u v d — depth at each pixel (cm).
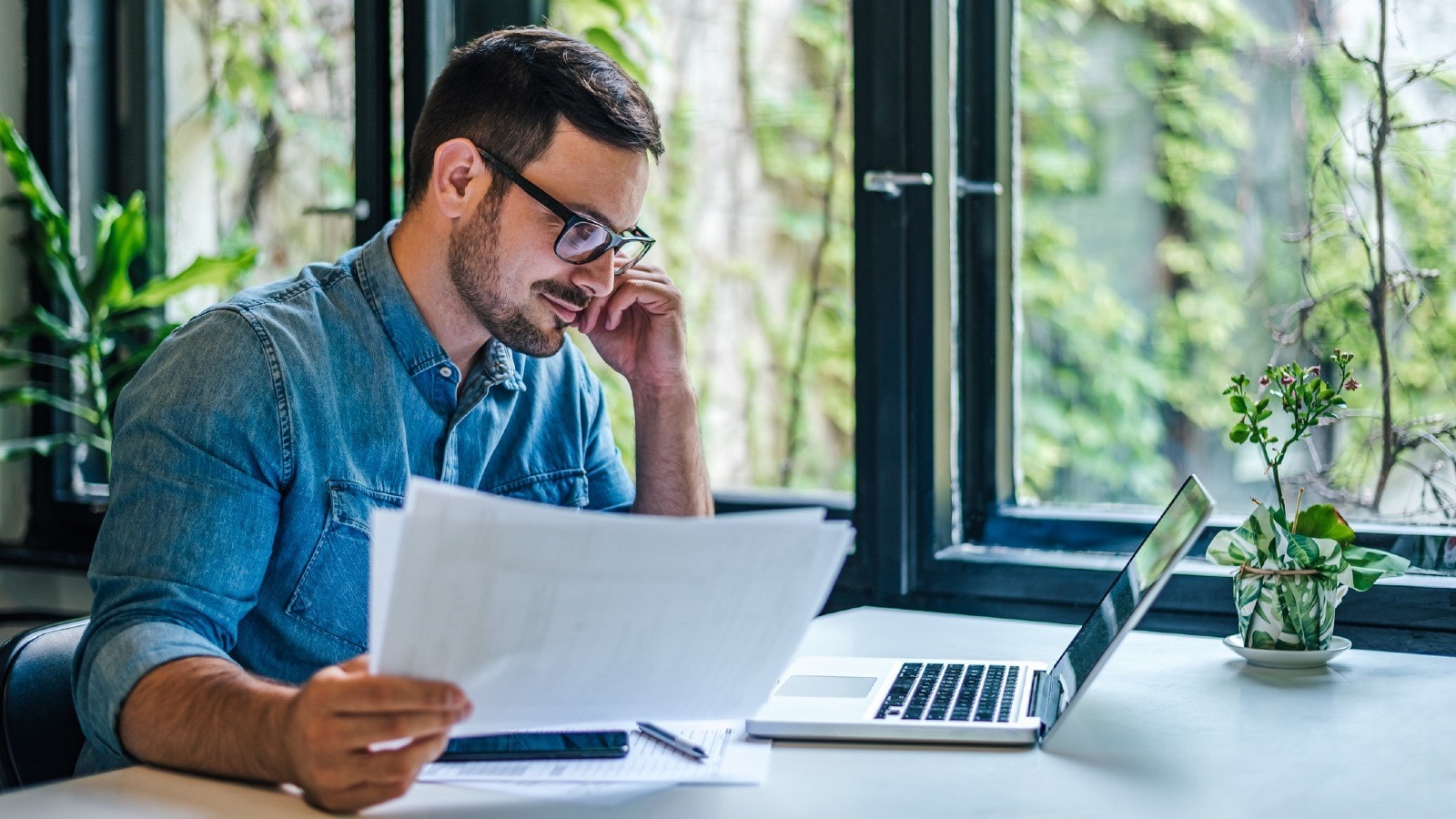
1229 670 126
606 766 93
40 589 232
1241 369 178
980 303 180
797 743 100
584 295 124
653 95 232
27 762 111
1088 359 187
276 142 232
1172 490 184
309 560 120
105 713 95
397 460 126
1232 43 175
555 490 146
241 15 235
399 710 79
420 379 128
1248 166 175
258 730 85
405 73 203
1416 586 145
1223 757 95
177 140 240
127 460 108
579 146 119
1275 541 127
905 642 140
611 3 221
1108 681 121
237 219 237
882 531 174
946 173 176
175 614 103
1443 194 158
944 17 174
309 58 229
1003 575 168
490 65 122
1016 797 86
